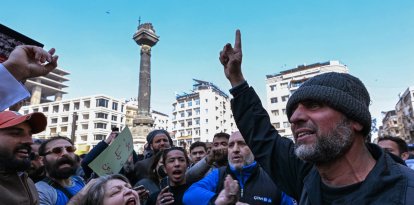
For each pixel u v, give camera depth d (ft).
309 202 4.33
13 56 5.81
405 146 13.60
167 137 16.10
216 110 245.04
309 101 3.99
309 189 4.26
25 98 5.83
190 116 248.93
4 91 5.63
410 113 190.60
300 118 4.00
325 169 3.99
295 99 4.06
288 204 7.97
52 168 9.59
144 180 12.15
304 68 184.03
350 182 3.85
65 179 10.05
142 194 8.68
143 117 65.26
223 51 6.76
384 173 3.59
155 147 15.64
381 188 3.48
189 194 8.50
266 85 194.39
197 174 12.51
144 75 67.72
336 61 179.22
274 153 5.74
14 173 6.07
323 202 4.01
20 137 6.09
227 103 264.31
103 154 9.78
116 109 236.43
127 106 249.75
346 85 3.93
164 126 300.81
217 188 8.72
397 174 3.56
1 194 5.59
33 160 11.50
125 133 10.92
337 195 3.83
